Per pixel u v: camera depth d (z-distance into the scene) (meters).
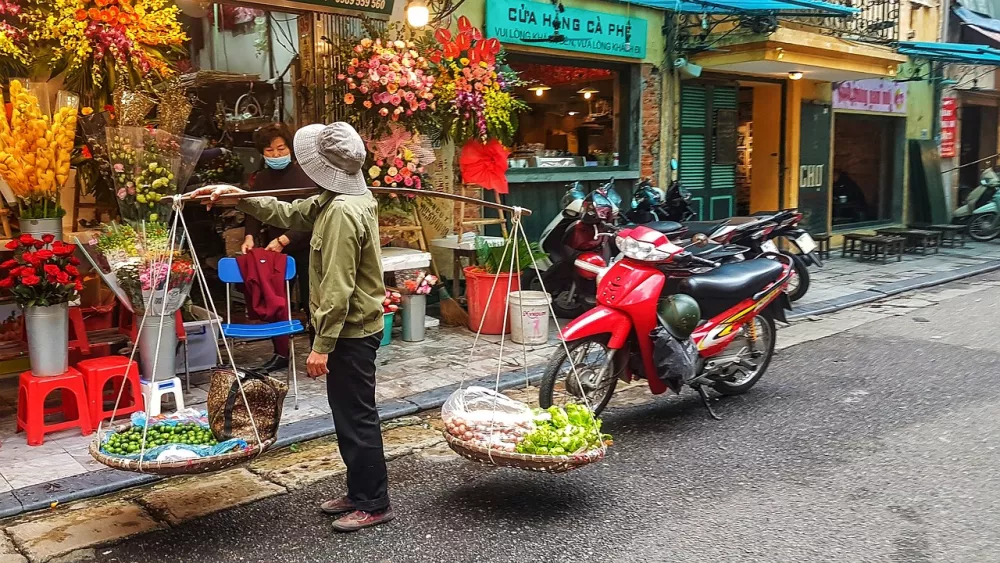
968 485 4.00
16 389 5.43
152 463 3.11
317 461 4.36
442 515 3.71
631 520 3.65
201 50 6.76
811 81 11.55
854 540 3.44
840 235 12.02
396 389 5.51
